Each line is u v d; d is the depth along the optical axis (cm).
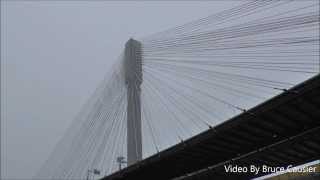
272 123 2541
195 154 2908
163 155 2919
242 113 2520
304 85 2252
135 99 5700
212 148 2827
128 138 5447
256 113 2453
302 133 2633
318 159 2986
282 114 2448
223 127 2600
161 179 3416
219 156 2952
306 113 2431
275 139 2714
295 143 2719
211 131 2667
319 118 2469
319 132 2573
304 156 2931
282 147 2777
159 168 3159
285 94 2328
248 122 2523
